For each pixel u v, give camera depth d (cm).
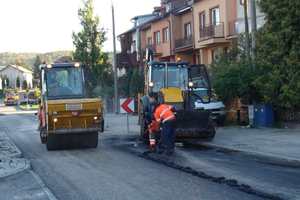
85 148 1169
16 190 677
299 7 1248
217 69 1834
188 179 709
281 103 1388
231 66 1628
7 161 900
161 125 1057
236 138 1240
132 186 671
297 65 1262
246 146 1066
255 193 597
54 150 1139
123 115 2961
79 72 1234
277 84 1352
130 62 4328
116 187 669
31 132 1750
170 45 3081
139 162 900
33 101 6538
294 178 697
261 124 1513
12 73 13025
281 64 1337
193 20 2709
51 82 1206
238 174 741
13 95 6750
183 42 2948
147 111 1176
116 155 1013
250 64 1533
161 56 3291
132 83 3481
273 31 1367
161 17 3206
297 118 1431
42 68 1226
